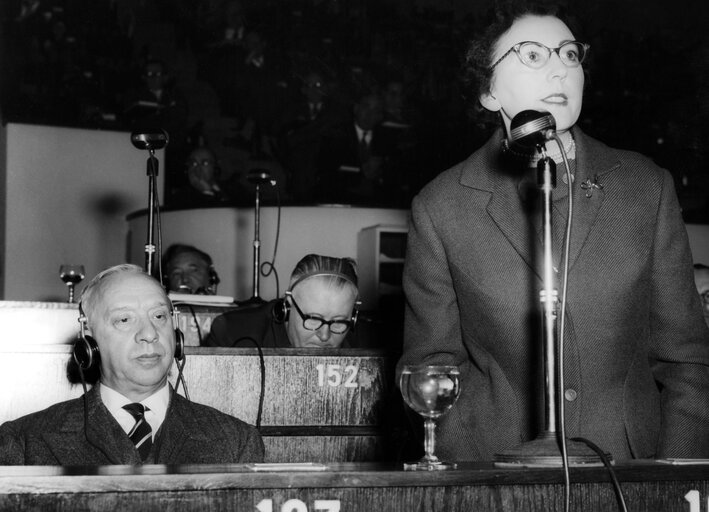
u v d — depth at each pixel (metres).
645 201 1.98
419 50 11.49
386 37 11.47
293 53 11.20
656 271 1.96
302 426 2.88
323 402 2.90
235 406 2.84
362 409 2.92
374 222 8.00
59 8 9.97
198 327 3.82
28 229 8.77
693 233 8.86
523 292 1.96
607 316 1.92
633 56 10.64
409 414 2.03
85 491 1.39
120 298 2.39
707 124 10.40
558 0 2.06
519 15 2.02
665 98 10.56
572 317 1.93
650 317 2.00
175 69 10.84
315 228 7.98
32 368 2.73
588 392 1.93
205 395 2.82
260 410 2.77
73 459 2.21
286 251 8.00
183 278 5.71
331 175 10.97
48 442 2.23
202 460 2.28
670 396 1.94
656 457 1.91
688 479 1.60
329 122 11.06
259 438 2.39
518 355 1.96
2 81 9.59
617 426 1.92
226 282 8.14
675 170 10.27
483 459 1.99
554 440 1.63
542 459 1.59
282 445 2.86
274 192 8.91
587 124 10.55
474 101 2.13
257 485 1.45
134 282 2.43
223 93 10.95
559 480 1.54
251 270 8.12
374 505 1.49
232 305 4.32
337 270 3.54
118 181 9.12
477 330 2.02
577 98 1.98
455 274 2.03
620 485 1.58
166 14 10.84
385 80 11.35
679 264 1.96
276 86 11.11
